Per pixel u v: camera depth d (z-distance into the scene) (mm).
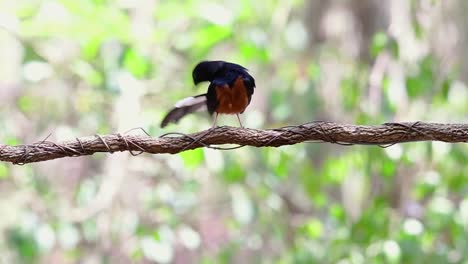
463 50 17812
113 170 14234
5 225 14953
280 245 14625
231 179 12703
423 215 12328
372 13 16547
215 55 17438
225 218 15031
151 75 13828
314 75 14367
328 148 16594
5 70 16969
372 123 11859
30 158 6082
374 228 11555
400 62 12867
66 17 12945
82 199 13133
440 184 11820
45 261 15547
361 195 15219
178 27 15141
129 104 13344
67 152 6098
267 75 17938
